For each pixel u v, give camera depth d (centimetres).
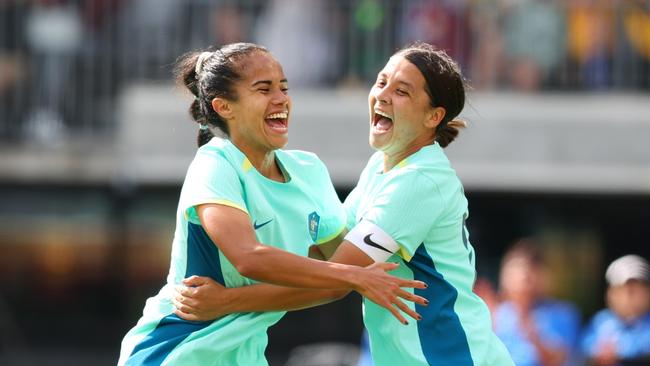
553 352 2845
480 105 3916
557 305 2923
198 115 1678
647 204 4103
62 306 4388
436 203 1603
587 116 3912
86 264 4359
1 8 4062
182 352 1582
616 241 4247
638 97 3947
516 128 3919
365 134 3884
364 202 1658
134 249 4341
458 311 1620
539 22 3969
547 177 3912
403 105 1620
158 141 3928
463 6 3950
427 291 1620
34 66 4059
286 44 3969
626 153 3912
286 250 1606
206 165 1569
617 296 2908
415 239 1597
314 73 3972
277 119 1606
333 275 1481
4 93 4047
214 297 1570
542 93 3966
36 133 4041
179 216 1590
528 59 3972
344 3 3981
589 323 4209
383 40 3962
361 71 3969
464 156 3928
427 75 1622
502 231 4209
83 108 4050
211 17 4006
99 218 4309
